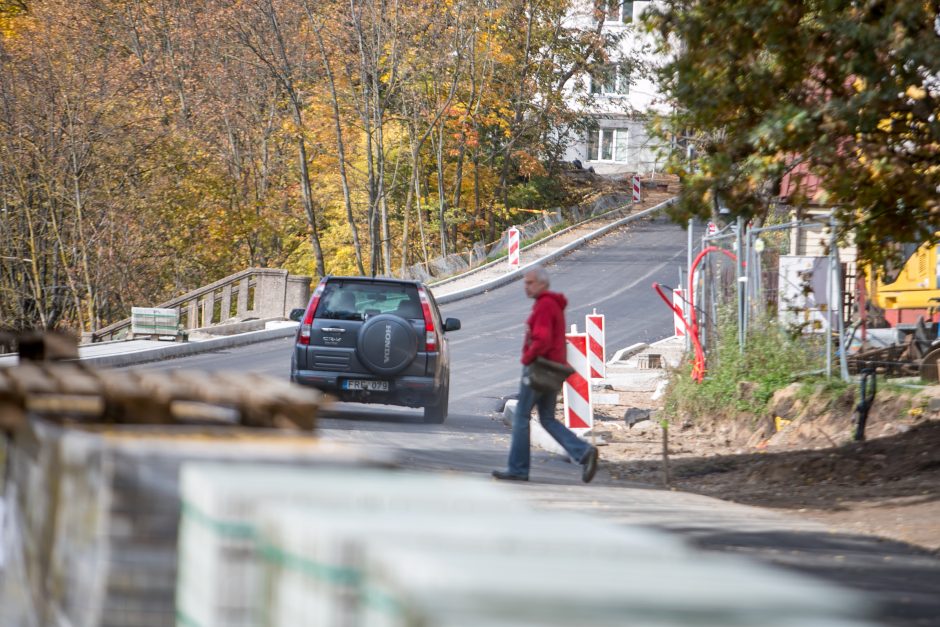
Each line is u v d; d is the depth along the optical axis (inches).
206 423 490.6
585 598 197.9
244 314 4394.7
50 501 422.3
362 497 297.1
